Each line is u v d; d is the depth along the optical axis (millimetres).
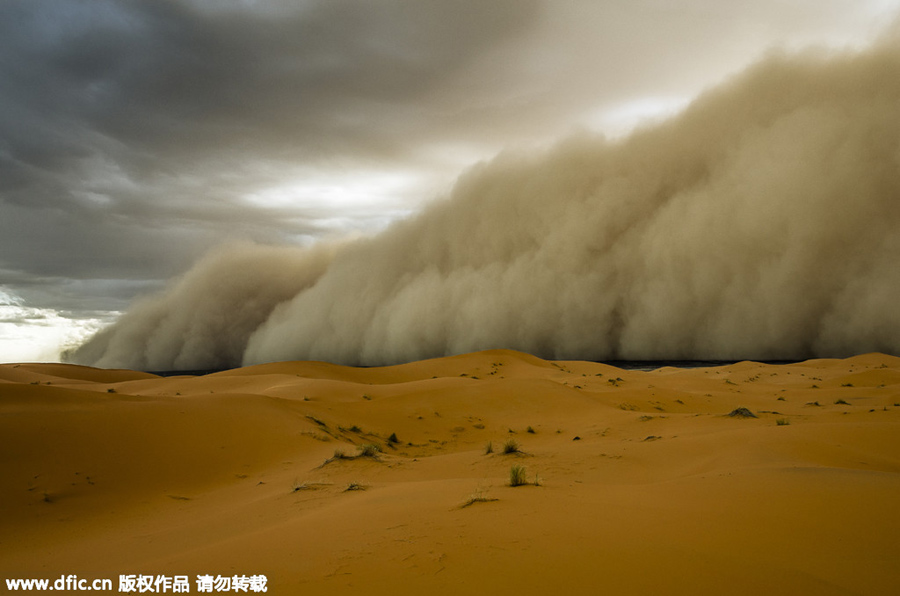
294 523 7457
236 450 19219
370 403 40125
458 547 5312
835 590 4309
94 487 14500
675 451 17219
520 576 4398
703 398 49062
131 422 19328
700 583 4301
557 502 7949
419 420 36688
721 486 9195
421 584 4254
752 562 4965
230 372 71125
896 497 7641
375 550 5352
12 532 11312
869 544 5680
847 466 13727
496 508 7414
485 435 33344
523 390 45750
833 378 60250
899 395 36562
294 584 4449
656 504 7801
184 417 21188
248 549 6004
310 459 18531
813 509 7152
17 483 13852
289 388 45000
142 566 6246
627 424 28797
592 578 4355
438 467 16219
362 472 15328
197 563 5680
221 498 13719
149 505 13531
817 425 18578
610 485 10469
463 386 47688
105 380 67562
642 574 4477
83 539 10320
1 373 51500
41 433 16734
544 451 19609
